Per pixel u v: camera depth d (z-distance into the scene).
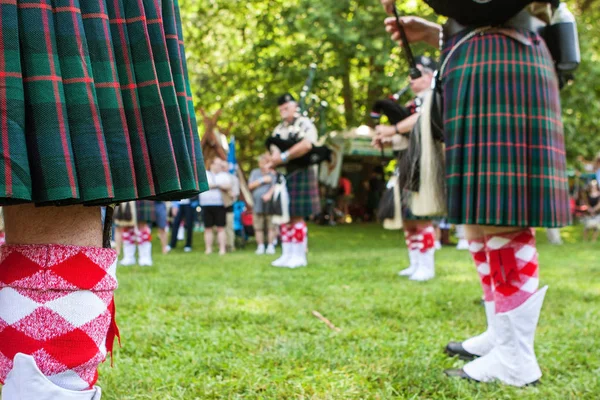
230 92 13.52
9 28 1.03
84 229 1.20
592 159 12.44
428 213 2.29
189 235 9.48
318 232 13.18
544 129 2.06
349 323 3.15
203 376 2.18
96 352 1.17
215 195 8.49
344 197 16.66
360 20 10.98
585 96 10.80
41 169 1.04
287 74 11.64
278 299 3.86
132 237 7.13
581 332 2.86
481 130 2.05
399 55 11.40
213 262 6.82
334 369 2.28
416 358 2.35
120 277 5.11
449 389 2.04
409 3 10.64
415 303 3.67
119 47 1.17
